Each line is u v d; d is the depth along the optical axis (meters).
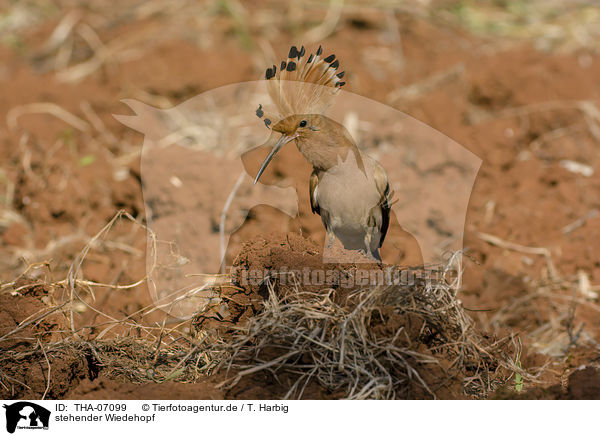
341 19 19.31
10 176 12.70
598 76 16.05
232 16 19.52
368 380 6.59
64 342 7.51
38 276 9.80
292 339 6.77
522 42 18.44
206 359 7.51
